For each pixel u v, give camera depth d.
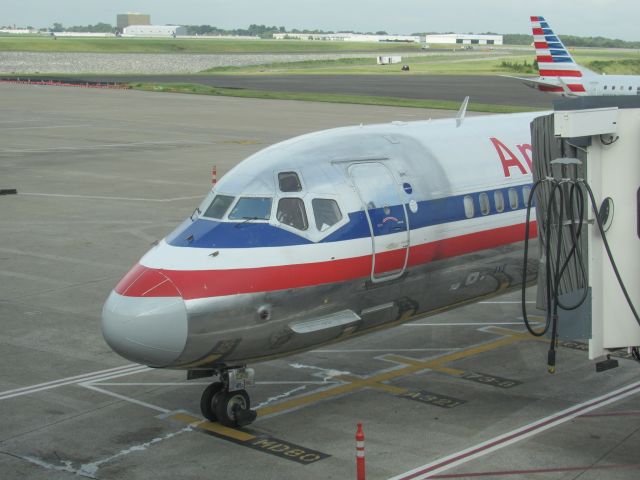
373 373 17.80
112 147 55.81
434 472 13.04
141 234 30.78
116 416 15.53
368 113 76.62
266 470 13.24
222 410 14.82
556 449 13.86
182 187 40.84
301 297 14.45
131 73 164.00
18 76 137.25
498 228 17.75
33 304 22.58
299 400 16.27
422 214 16.25
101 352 19.11
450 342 19.88
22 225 32.31
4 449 14.12
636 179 12.61
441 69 175.12
